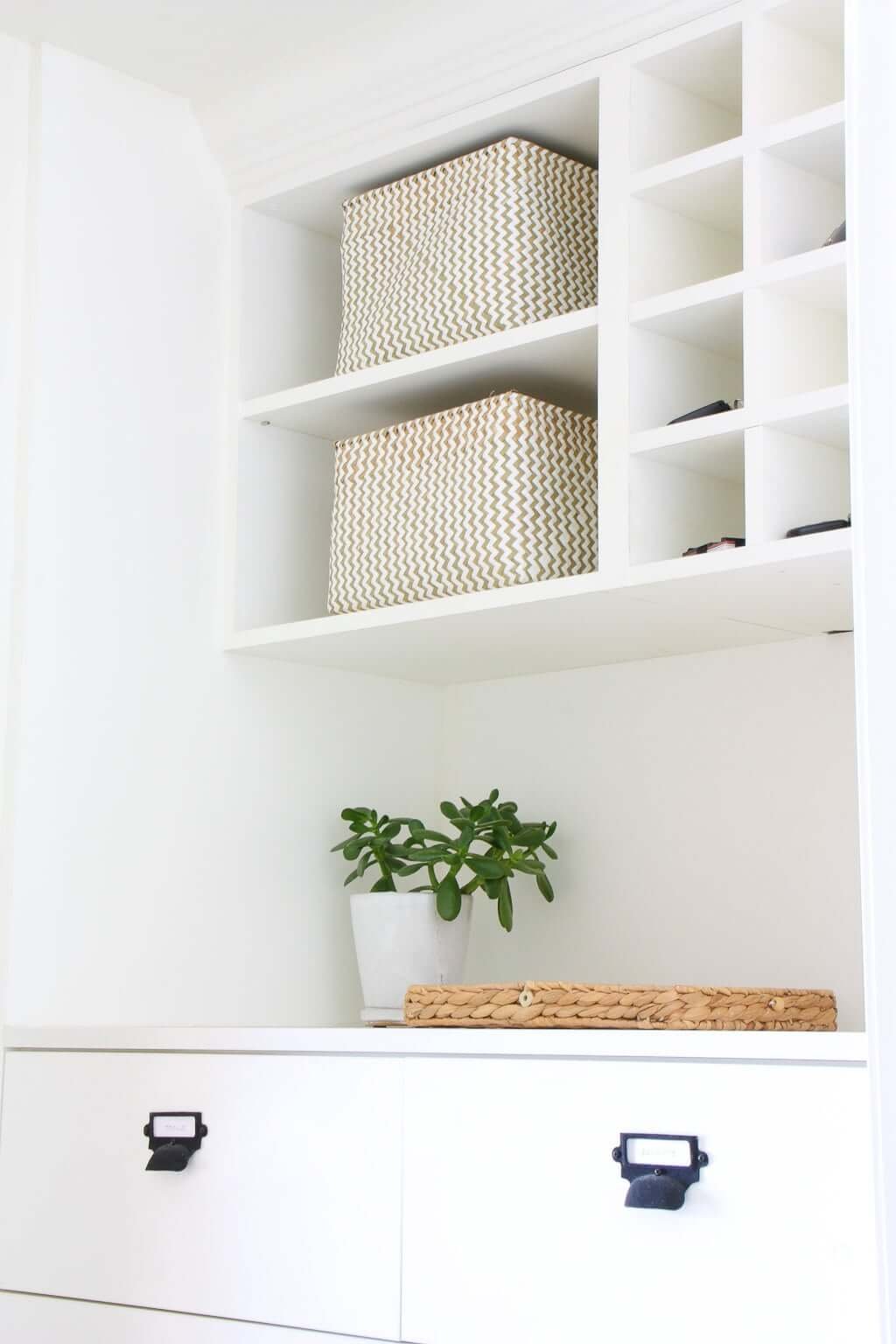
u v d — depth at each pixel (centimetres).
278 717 210
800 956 184
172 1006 193
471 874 222
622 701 208
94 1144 167
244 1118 153
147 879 193
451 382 191
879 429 95
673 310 162
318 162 202
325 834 213
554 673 217
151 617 197
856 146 96
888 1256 89
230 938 201
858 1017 178
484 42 179
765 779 191
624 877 204
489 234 182
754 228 156
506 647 199
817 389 158
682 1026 140
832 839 183
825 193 165
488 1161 134
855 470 95
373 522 192
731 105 181
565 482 180
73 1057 171
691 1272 120
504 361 183
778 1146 117
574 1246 127
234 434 208
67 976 184
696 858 197
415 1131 139
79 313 193
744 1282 117
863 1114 113
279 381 214
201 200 209
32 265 190
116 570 194
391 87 189
